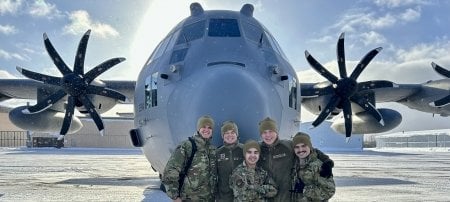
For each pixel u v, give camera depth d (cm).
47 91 1348
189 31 907
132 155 4116
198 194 535
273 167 536
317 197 511
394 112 1449
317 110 1415
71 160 3030
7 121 7062
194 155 534
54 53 1183
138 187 1251
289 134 843
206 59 800
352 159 3291
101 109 1366
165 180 532
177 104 748
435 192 1121
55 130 1402
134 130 1000
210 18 915
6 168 2138
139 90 974
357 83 1152
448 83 1490
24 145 7169
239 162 543
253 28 933
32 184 1343
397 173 1809
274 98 768
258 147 512
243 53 823
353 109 1440
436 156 3916
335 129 1482
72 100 1130
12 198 1013
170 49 902
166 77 820
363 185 1298
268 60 856
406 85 1554
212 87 681
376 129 1469
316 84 1372
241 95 667
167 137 783
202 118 547
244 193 514
